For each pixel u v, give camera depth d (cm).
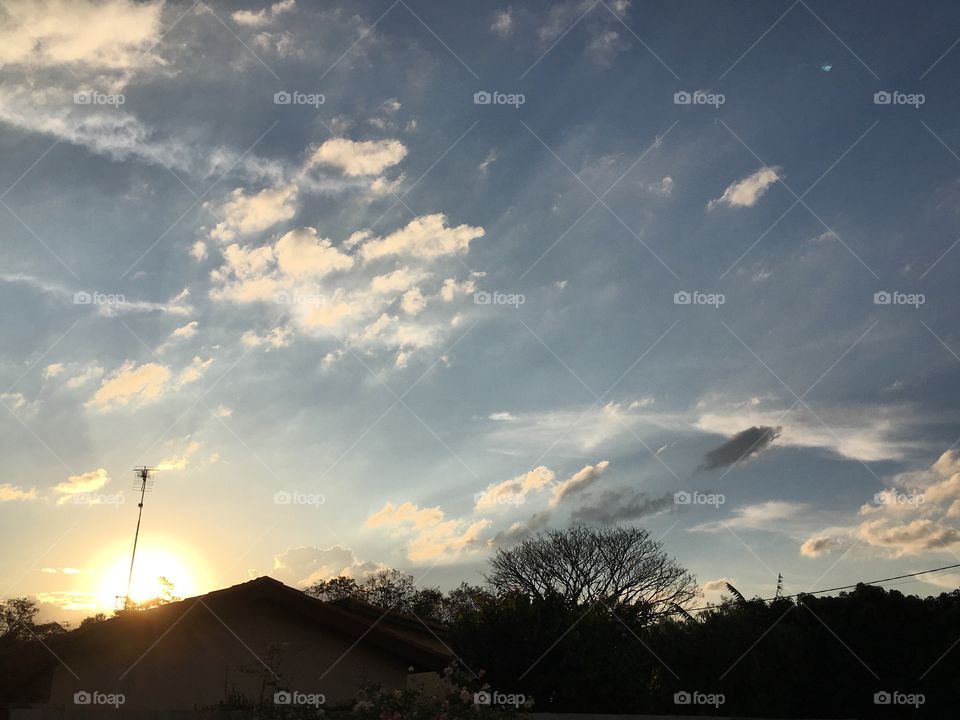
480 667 2322
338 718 1216
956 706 3014
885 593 3281
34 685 1642
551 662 2325
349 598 2434
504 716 1343
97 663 1630
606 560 4197
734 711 3256
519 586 4228
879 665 3188
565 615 2406
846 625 3281
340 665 1753
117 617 1666
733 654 3319
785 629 3331
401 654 1758
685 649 3362
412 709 1265
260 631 1744
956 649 3020
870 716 3173
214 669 1689
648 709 2373
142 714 1148
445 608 4728
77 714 1130
